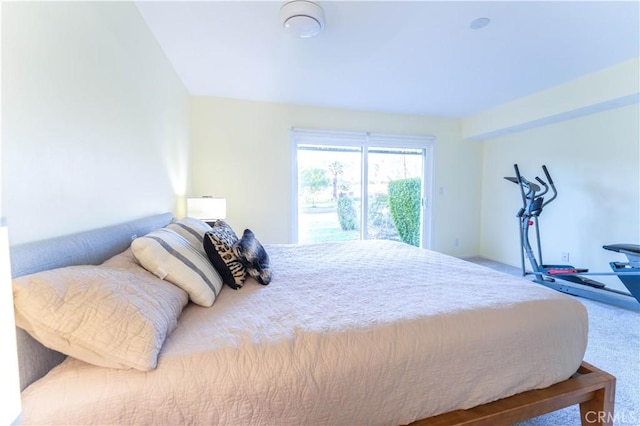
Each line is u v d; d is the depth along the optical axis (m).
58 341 0.77
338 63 2.64
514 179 3.69
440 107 3.96
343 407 0.94
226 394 0.83
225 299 1.34
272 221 3.78
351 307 1.24
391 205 4.36
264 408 0.85
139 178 1.87
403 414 1.01
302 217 3.97
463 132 4.55
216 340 0.95
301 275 1.73
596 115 3.19
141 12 1.89
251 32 2.13
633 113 2.89
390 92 3.38
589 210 3.29
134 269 1.12
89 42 1.28
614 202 3.07
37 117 0.96
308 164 3.96
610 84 2.72
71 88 1.15
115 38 1.54
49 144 1.01
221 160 3.55
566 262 3.54
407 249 2.48
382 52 2.43
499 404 1.12
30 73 0.93
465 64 2.67
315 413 0.90
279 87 3.22
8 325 0.51
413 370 1.02
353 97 3.54
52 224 1.03
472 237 4.78
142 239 1.20
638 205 2.90
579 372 1.33
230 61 2.59
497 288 1.48
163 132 2.39
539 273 3.35
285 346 0.94
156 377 0.80
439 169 4.52
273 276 1.71
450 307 1.23
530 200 3.55
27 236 0.91
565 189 3.53
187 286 1.20
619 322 2.45
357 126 4.06
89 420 0.73
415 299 1.33
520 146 4.08
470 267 1.90
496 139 4.46
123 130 1.63
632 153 2.92
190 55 2.48
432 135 4.42
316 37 2.20
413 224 4.51
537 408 1.15
